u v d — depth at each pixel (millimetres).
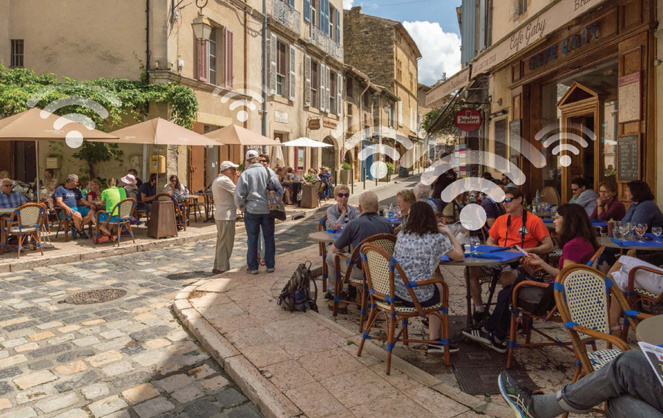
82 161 13719
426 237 3883
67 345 4527
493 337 4184
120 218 9414
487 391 3490
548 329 4715
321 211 17031
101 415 3287
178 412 3326
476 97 16375
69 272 7500
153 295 6211
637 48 7145
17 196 8820
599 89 9047
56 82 13391
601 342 4410
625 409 2180
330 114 26406
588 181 10047
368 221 4836
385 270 3826
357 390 3426
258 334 4551
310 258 8195
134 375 3898
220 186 7273
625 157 7406
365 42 37531
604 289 3039
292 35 21047
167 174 13992
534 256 4074
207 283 6445
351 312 5402
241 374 3697
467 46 15336
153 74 13672
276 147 20156
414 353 4219
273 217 7031
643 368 2141
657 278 4039
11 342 4598
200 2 15070
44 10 14023
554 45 9680
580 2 6082
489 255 4266
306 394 3369
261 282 6492
